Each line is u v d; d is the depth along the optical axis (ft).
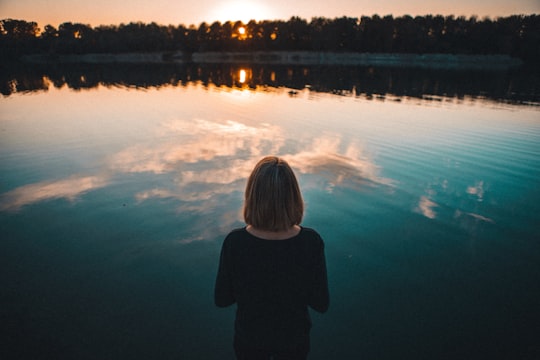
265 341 3.99
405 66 220.64
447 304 9.33
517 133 30.04
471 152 24.04
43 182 17.63
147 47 387.55
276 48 392.06
